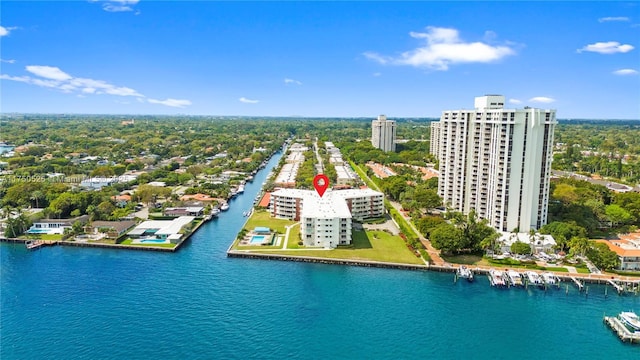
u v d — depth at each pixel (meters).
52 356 154.62
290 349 160.12
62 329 170.50
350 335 169.88
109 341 162.88
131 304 190.50
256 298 198.12
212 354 156.25
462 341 168.00
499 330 175.75
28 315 180.75
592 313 189.62
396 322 179.75
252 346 161.38
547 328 177.75
